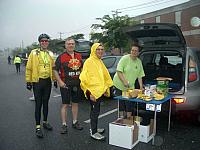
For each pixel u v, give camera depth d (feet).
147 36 17.43
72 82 16.29
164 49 17.29
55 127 17.54
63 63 16.14
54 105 25.09
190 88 15.70
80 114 20.88
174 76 18.97
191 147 13.66
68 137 15.49
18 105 25.43
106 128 17.01
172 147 13.69
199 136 15.20
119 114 16.15
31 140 15.12
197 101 15.62
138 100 14.14
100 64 15.23
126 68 15.72
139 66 16.16
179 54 16.67
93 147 13.89
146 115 18.10
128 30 16.83
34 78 15.92
